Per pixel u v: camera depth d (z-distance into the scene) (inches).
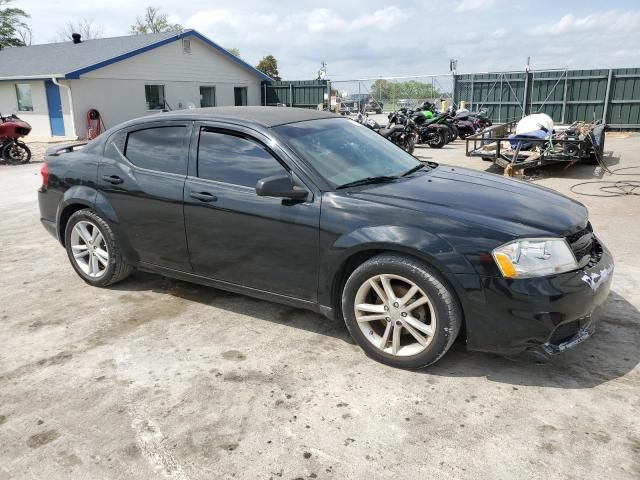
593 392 117.0
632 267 192.1
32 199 359.9
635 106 768.9
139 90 902.4
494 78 868.6
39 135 874.1
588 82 795.4
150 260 167.8
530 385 120.5
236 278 150.7
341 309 139.4
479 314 116.4
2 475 96.7
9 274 201.0
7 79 852.6
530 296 112.3
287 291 142.3
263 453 100.7
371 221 125.2
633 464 95.1
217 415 112.3
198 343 143.7
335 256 129.3
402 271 121.6
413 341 130.0
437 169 166.6
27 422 111.5
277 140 141.6
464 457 98.1
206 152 152.8
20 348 142.9
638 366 126.8
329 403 115.6
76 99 815.1
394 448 101.0
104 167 172.1
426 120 633.0
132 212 165.5
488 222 118.7
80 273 186.1
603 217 266.8
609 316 152.5
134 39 973.2
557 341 118.2
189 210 152.2
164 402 117.3
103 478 95.4
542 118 399.5
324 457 99.1
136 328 153.3
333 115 176.2
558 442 101.3
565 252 117.5
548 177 398.3
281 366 131.1
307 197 134.1
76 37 1027.9
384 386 121.5
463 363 130.6
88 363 134.5
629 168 431.8
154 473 96.2
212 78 1036.5
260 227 140.1
